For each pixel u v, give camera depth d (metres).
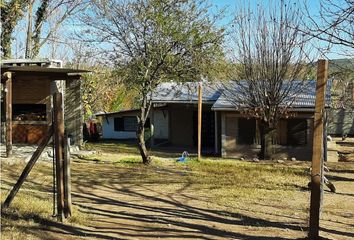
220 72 18.80
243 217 8.44
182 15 16.20
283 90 20.61
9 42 21.52
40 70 17.22
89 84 31.28
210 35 16.41
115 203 9.57
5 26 21.36
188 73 17.08
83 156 18.78
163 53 16.45
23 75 19.27
